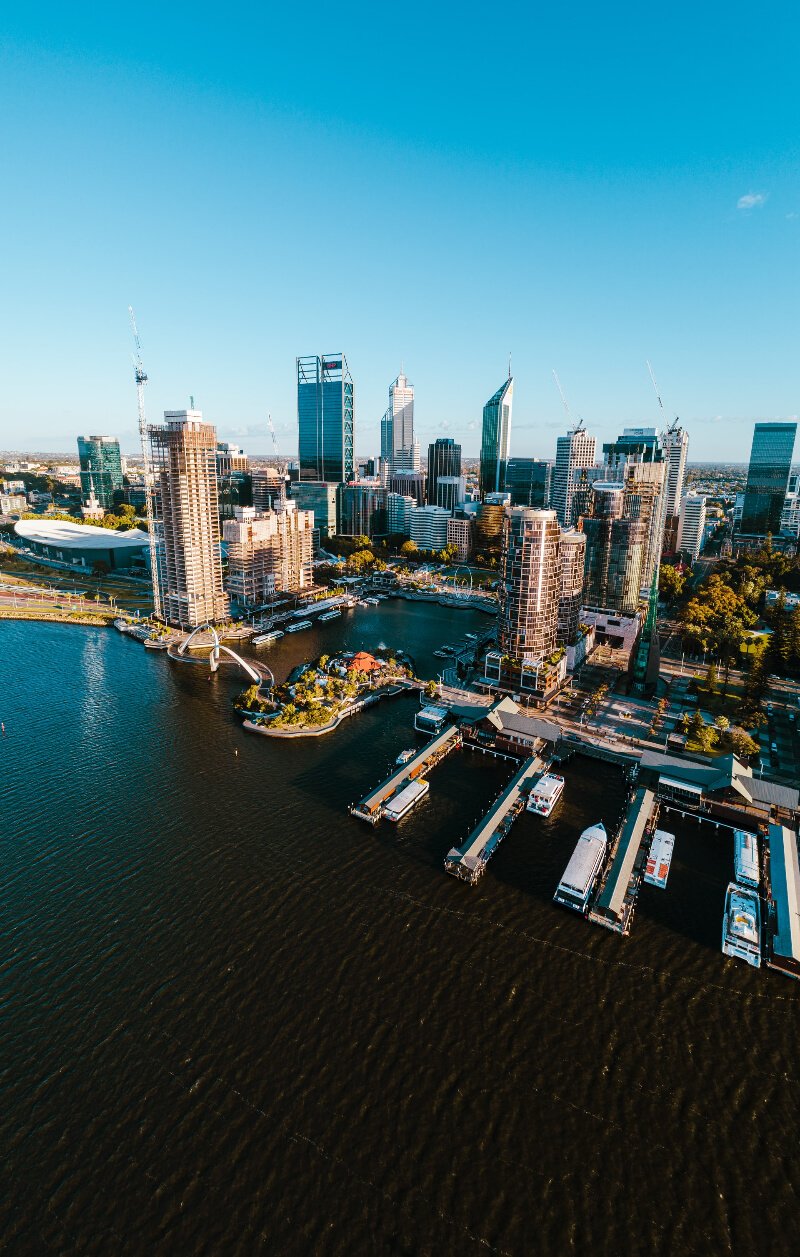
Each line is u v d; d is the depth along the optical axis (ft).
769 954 422.00
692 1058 353.51
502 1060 347.97
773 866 489.26
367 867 494.59
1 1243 263.49
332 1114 317.83
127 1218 274.36
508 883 482.28
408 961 408.67
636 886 483.51
